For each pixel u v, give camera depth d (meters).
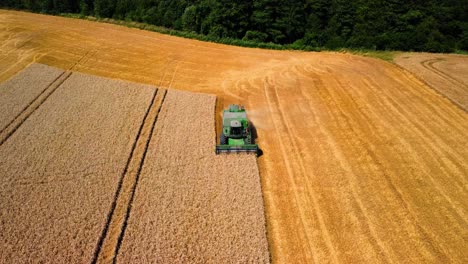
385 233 20.28
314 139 28.78
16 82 36.69
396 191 23.34
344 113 32.56
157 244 19.02
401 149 27.58
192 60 43.97
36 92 34.81
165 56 44.88
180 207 21.50
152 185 23.31
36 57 43.03
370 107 33.56
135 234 19.67
